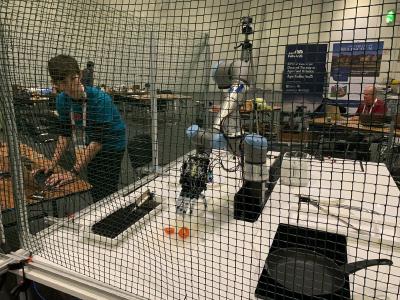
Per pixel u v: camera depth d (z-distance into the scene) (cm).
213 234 90
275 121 90
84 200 112
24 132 94
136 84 117
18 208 88
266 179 101
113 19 103
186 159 109
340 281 67
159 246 88
